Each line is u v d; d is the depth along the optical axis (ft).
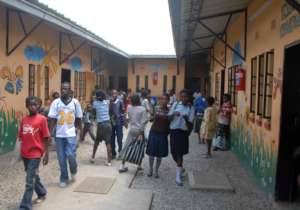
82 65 48.62
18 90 29.22
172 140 20.93
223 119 32.40
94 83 55.77
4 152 27.27
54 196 17.78
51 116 19.29
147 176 22.40
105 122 24.68
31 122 15.51
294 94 16.47
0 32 26.18
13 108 28.45
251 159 22.94
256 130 21.70
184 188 19.98
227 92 36.11
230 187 19.51
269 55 19.30
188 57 68.08
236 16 30.42
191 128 21.07
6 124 27.37
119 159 26.89
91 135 33.45
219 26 36.09
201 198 18.26
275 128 17.54
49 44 35.78
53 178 21.08
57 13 27.84
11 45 27.81
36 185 16.61
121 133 27.58
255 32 22.93
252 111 23.41
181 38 36.09
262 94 20.99
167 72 71.72
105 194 18.31
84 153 29.07
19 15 28.66
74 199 17.43
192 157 28.78
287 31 16.03
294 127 16.66
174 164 26.05
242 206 17.04
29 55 31.14
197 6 21.72
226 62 37.24
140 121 22.90
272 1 18.74
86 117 33.04
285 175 17.08
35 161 15.51
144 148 23.18
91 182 20.33
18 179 20.45
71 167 19.88
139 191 18.97
